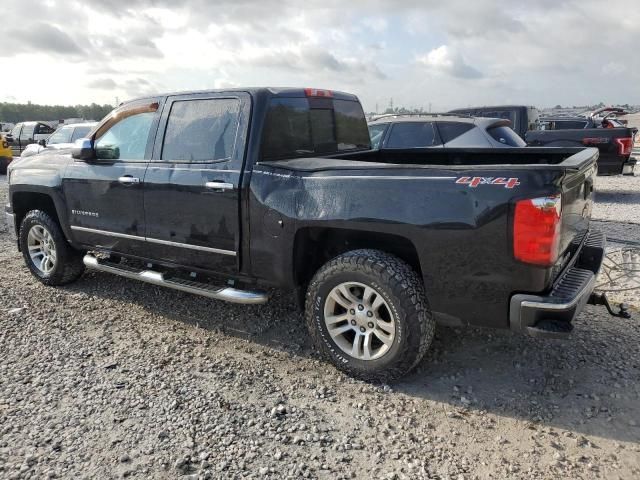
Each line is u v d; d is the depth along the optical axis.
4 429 3.09
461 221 3.14
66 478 2.69
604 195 12.25
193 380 3.68
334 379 3.71
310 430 3.12
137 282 5.78
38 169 5.46
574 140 11.38
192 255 4.36
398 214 3.33
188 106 4.37
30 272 6.12
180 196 4.28
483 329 4.41
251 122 3.99
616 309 4.09
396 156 5.36
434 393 3.52
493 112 12.16
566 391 3.48
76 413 3.26
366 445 2.99
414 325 3.39
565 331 3.01
